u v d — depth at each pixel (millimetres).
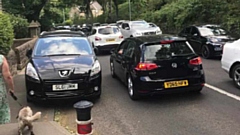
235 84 7684
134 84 6684
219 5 19453
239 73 7539
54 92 6219
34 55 7207
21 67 11320
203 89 7527
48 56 7090
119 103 6668
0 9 16766
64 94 6238
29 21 26016
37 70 6375
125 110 6148
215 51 12414
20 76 10055
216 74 9352
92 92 6504
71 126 5363
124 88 8062
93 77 6480
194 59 6652
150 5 41750
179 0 29141
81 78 6312
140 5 50281
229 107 6031
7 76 3951
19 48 11211
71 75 6277
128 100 6887
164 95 7152
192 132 4836
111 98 7090
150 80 6422
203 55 13117
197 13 21266
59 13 31219
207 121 5301
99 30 16266
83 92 6340
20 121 4441
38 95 6281
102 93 7570
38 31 20719
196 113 5758
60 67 6379
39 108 6461
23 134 4602
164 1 38000
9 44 9648
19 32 19016
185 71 6562
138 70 6527
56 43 7641
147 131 4961
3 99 4051
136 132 4930
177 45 6801
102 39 15898
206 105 6230
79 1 57156
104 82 8898
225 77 8859
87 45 7703
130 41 7695
